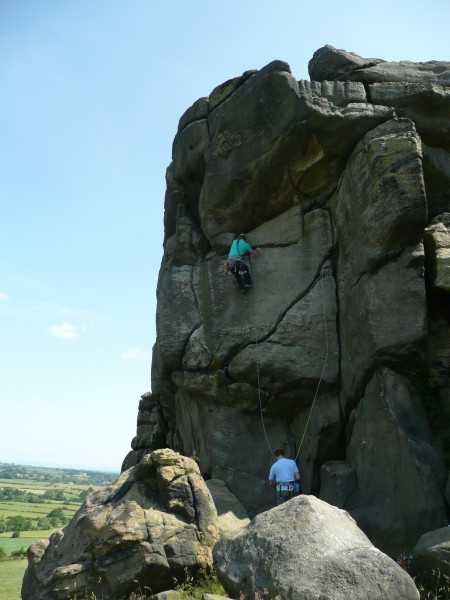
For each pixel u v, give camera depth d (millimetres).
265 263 15461
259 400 14773
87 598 10289
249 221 16156
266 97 14906
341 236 14438
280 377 14344
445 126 14641
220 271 16109
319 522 8375
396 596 7250
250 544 8539
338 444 13969
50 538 12109
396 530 11094
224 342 15289
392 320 12539
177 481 11680
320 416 14070
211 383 15422
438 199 14453
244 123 15469
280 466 12867
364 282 13172
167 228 19766
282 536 8312
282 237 15539
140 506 11445
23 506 117438
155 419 25578
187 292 16734
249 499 14125
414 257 12602
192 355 15914
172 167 18703
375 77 15383
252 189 15578
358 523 11570
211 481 14328
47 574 11148
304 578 7500
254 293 15352
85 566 10648
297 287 14906
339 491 12477
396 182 12766
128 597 10047
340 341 14227
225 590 8516
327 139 14227
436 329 13133
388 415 12117
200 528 11078
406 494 11305
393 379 12445
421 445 11719
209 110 17062
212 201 16266
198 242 17203
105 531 10805
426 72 15523
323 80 15492
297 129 14344
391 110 14195
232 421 15195
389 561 7613
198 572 10375
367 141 13703
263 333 14805
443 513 10773
